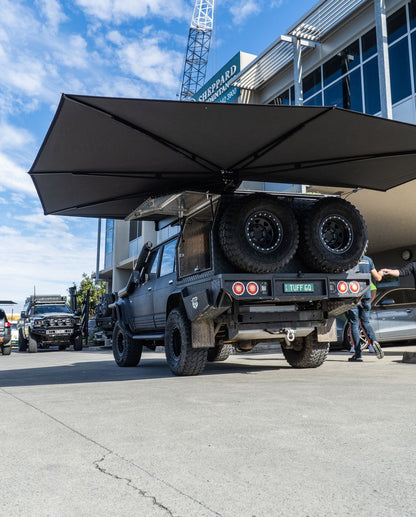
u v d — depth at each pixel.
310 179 7.29
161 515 1.67
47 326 17.84
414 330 10.58
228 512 1.67
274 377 5.58
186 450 2.46
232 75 18.61
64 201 7.41
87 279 36.41
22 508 1.76
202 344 5.77
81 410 3.72
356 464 2.16
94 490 1.93
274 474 2.05
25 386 5.65
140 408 3.71
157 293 7.20
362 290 5.84
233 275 5.30
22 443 2.73
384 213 15.29
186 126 5.12
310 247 5.55
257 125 5.18
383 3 11.60
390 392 4.15
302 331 6.05
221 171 6.59
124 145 5.51
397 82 13.09
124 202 7.81
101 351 17.30
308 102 16.17
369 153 6.20
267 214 5.44
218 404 3.76
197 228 6.12
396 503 1.71
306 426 2.92
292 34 14.73
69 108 4.55
